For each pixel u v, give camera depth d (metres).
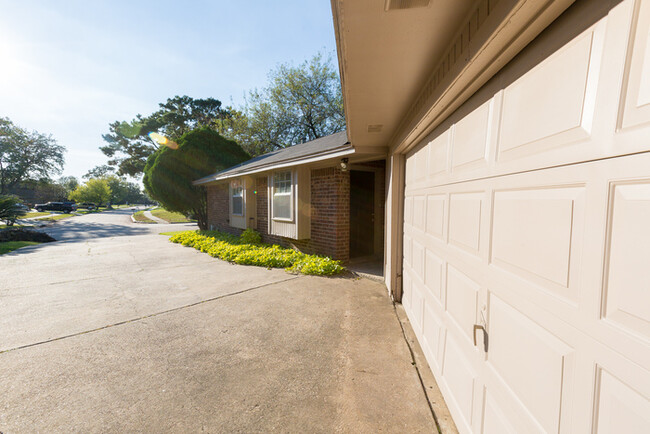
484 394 1.51
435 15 1.41
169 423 1.83
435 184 2.44
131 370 2.41
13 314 3.58
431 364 2.43
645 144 0.72
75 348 2.77
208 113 30.42
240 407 1.99
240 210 9.27
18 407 1.96
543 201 1.09
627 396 0.76
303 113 22.66
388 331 3.14
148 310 3.71
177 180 12.80
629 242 0.76
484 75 1.49
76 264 6.47
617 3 0.80
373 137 3.98
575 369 0.93
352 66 1.96
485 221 1.53
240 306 3.85
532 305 1.14
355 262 6.28
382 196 6.84
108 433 1.75
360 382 2.27
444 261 2.16
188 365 2.49
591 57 0.89
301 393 2.13
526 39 1.18
